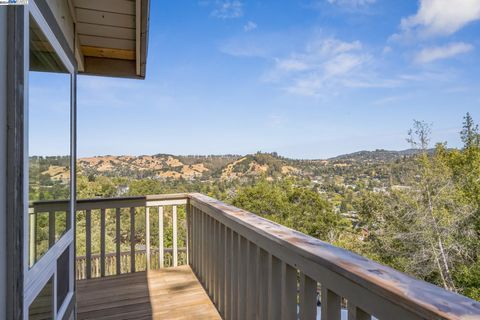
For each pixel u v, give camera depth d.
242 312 1.92
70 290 1.91
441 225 9.66
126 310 2.43
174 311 2.42
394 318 0.74
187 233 3.48
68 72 1.88
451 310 0.61
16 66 0.89
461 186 10.45
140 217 5.01
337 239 12.56
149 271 3.31
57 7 1.60
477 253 9.14
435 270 9.34
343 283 0.95
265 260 1.63
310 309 1.17
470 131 11.45
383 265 0.91
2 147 0.84
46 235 1.39
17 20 0.90
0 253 0.82
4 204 0.85
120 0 2.04
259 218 1.81
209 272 2.71
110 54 3.04
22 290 0.91
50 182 1.48
